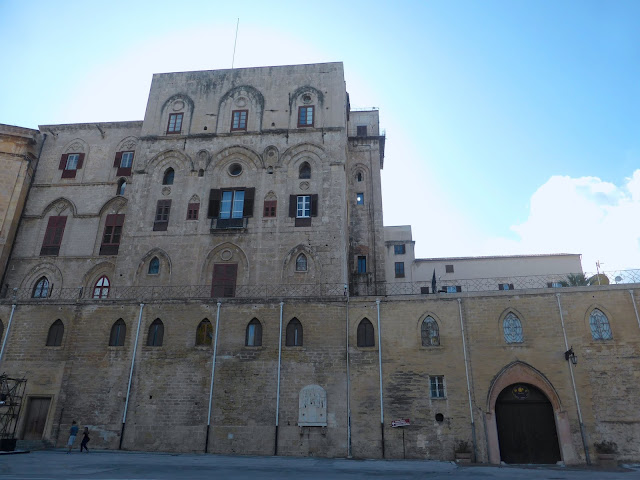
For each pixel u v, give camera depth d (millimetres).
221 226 36938
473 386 29000
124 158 42812
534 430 28344
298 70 42156
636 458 26453
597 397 27797
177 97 42031
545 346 29266
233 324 32125
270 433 29422
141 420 30328
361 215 43500
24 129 42156
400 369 29969
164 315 32750
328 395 29969
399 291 52562
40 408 31875
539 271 52000
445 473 21328
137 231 37406
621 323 28891
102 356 32062
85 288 38531
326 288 34594
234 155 39625
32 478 16375
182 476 17969
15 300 34438
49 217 41156
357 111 50031
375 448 28562
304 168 39031
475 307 30688
